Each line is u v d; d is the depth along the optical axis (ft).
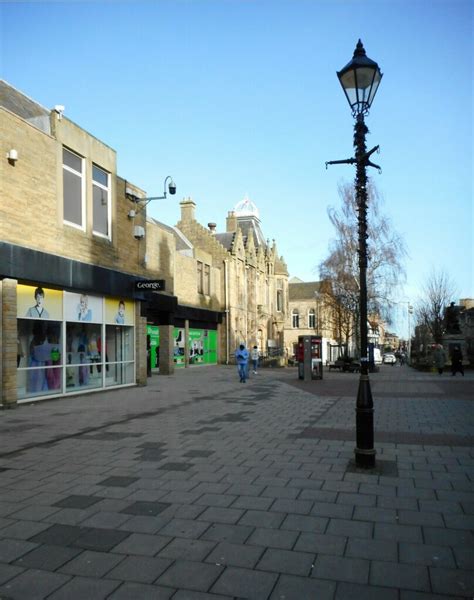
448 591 11.73
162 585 12.08
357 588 11.88
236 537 14.79
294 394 53.06
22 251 41.39
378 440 28.12
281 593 11.68
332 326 156.76
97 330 54.34
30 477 21.13
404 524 15.72
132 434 30.14
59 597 11.57
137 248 62.34
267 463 23.12
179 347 105.40
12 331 40.68
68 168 49.26
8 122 40.42
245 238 155.74
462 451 25.45
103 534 15.08
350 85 22.94
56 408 41.42
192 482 20.21
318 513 16.69
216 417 36.70
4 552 13.93
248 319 146.10
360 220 23.08
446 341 118.11
